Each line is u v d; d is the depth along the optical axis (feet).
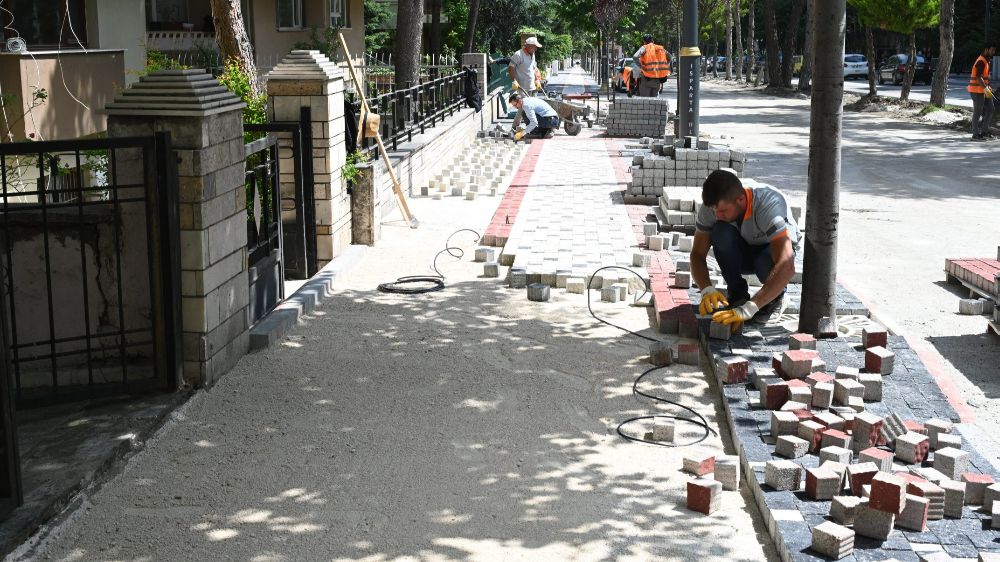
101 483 15.84
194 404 19.34
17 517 13.99
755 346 22.20
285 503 15.19
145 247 19.95
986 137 74.49
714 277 28.17
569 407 19.35
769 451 16.55
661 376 21.21
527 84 74.54
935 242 36.86
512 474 16.24
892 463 15.78
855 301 26.43
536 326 24.88
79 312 20.29
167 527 14.42
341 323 25.09
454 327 24.76
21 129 39.68
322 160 30.55
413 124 51.96
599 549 13.78
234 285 21.63
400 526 14.43
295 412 19.01
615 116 74.69
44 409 18.79
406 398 19.75
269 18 78.28
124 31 52.80
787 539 13.47
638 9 158.10
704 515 14.89
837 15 21.72
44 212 18.56
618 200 43.55
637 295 27.76
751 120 96.73
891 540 13.52
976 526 14.02
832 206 22.50
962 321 26.55
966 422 18.76
